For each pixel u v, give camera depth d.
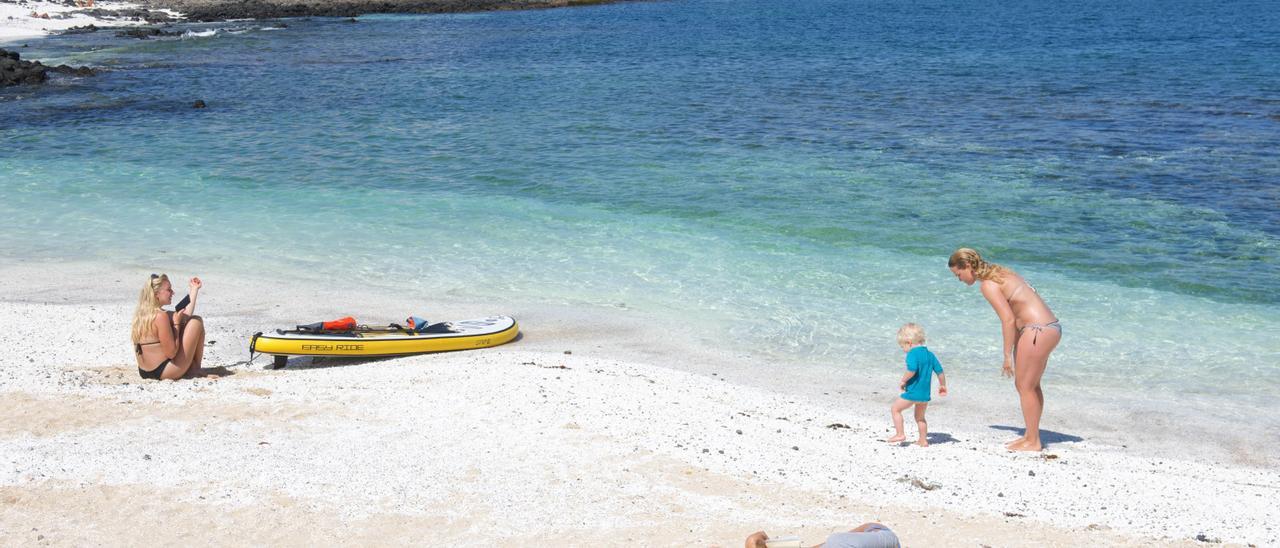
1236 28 73.44
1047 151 29.78
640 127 35.59
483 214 23.47
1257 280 17.84
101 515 7.63
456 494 8.33
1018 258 19.44
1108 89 43.59
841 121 36.12
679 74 51.78
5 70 47.84
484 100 43.19
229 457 9.05
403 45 68.56
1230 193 24.31
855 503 8.40
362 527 7.58
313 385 11.98
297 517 7.71
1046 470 9.88
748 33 76.44
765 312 16.55
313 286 18.19
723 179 26.73
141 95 45.22
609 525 7.70
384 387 11.93
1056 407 12.67
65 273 18.88
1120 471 10.14
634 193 25.36
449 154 31.12
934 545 7.36
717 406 11.89
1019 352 10.64
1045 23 81.38
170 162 30.08
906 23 83.81
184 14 92.12
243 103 42.78
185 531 7.39
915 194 24.70
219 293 17.69
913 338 10.55
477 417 10.60
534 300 17.34
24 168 29.11
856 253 19.88
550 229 22.05
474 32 78.31
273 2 100.25
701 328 15.84
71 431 9.73
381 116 39.09
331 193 25.88
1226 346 14.79
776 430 10.88
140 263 19.66
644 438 10.06
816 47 65.31
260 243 21.14
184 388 11.61
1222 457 11.23
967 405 12.77
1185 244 20.14
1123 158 28.62
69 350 13.81
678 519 7.86
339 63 58.03
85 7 89.19
